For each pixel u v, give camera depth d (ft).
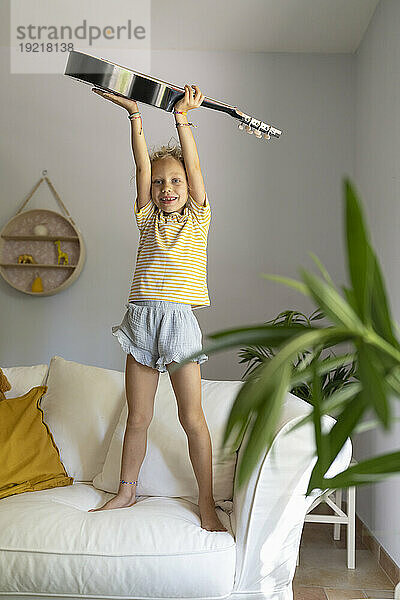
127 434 8.43
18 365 13.79
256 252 13.82
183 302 8.29
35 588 7.11
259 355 11.36
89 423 9.37
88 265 13.85
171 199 8.44
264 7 12.09
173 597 7.13
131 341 8.39
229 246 13.82
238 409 2.15
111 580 7.04
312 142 13.92
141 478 8.52
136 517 7.43
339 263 13.76
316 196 13.87
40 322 13.83
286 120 13.96
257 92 13.99
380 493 11.05
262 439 2.06
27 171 13.98
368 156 12.51
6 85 14.10
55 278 13.88
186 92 8.07
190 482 8.41
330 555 11.14
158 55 14.11
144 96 7.98
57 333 13.82
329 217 13.83
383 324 2.25
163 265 8.32
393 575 9.93
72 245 13.88
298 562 10.76
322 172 13.88
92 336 13.76
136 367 8.45
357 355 2.22
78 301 13.83
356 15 12.34
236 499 7.61
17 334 13.83
